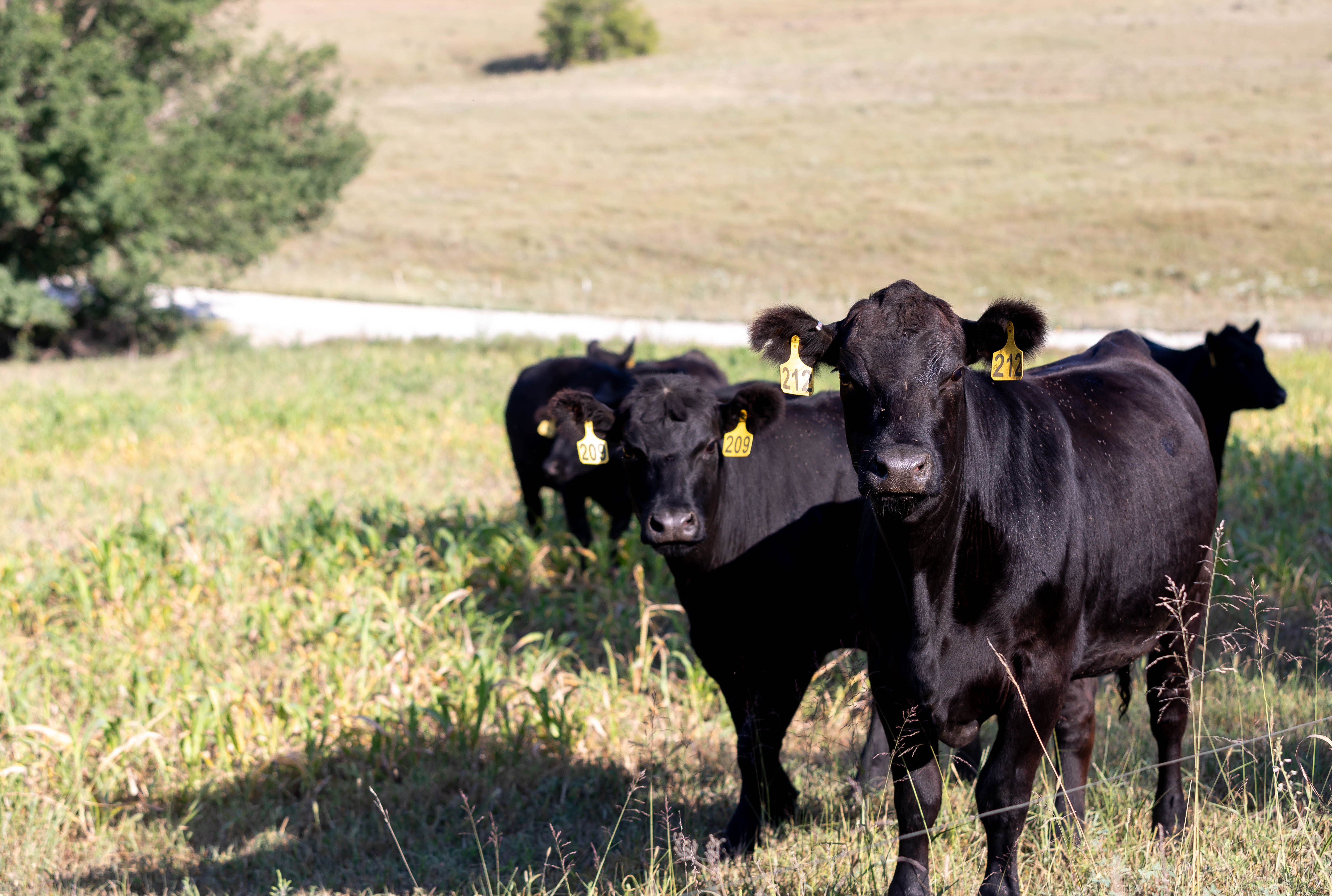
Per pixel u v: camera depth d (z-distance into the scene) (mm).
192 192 26016
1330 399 16406
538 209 45250
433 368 21766
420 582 8914
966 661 4055
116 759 6266
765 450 5613
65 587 8797
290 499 12344
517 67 82500
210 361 23375
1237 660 5859
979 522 3982
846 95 63969
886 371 3680
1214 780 5336
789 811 5438
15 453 14930
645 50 83062
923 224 40594
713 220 42625
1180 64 63469
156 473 13727
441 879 5141
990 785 4086
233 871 5441
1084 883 4242
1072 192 42812
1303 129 48688
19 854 5496
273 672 7473
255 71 28891
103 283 25578
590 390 9539
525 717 6402
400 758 6305
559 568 9281
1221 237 36562
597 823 5664
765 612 5535
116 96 24391
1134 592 4625
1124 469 4613
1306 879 4082
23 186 22953
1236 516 10008
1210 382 9297
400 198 47344
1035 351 3912
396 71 81562
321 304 32438
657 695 6984
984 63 68875
